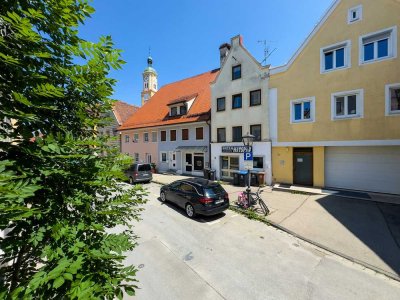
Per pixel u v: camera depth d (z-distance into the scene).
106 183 2.07
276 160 14.88
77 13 2.04
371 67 11.20
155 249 6.06
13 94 1.53
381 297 4.16
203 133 19.70
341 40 12.03
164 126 22.61
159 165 24.03
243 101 16.42
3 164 1.47
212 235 7.04
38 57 1.77
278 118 14.57
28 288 1.47
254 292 4.30
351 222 7.77
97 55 2.05
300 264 5.32
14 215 1.43
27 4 1.80
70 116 2.17
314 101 13.02
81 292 1.50
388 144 10.83
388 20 10.73
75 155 1.81
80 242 1.76
